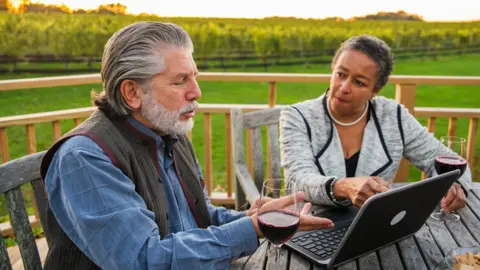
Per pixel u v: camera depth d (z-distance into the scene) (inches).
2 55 292.7
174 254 40.7
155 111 46.1
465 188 75.0
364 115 79.4
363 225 45.8
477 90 372.2
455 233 59.1
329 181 64.4
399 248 54.6
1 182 51.1
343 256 48.8
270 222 43.1
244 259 52.0
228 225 44.8
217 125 297.9
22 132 193.5
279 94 343.0
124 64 44.5
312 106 79.7
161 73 44.9
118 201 41.4
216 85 374.6
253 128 95.3
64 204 42.4
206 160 135.9
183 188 54.4
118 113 47.5
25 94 257.4
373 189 58.7
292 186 56.7
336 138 77.5
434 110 126.6
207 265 42.1
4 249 50.4
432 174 80.4
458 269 42.6
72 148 42.6
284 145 77.1
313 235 55.9
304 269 49.6
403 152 83.0
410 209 50.4
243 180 85.4
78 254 44.6
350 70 72.8
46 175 44.3
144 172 47.3
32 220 121.0
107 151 43.8
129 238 40.2
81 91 262.2
